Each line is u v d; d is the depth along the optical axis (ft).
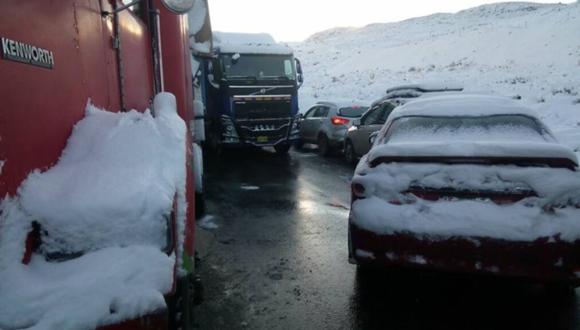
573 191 11.42
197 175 21.49
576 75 88.48
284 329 11.70
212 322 12.03
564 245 11.16
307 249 17.67
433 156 12.39
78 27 8.43
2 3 5.79
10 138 5.90
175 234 7.25
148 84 14.52
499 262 11.54
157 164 7.89
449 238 11.80
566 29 132.16
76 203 6.50
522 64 113.50
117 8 11.23
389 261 12.44
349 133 37.93
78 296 5.77
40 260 6.18
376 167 13.19
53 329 5.44
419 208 12.30
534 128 14.84
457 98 17.07
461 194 12.11
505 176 11.84
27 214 6.14
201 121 21.80
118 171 7.32
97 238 6.44
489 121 15.33
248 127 41.24
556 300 13.10
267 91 41.52
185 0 11.21
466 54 143.74
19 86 6.13
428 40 183.83
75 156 7.56
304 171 35.22
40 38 6.77
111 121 8.50
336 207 24.30
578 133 40.45
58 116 7.36
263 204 24.80
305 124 47.37
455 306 12.87
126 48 11.95
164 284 6.35
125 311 5.88
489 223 11.59
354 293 13.78
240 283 14.49
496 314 12.36
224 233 19.63
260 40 44.39
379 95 96.68
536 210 11.51
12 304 5.49
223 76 40.60
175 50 15.53
